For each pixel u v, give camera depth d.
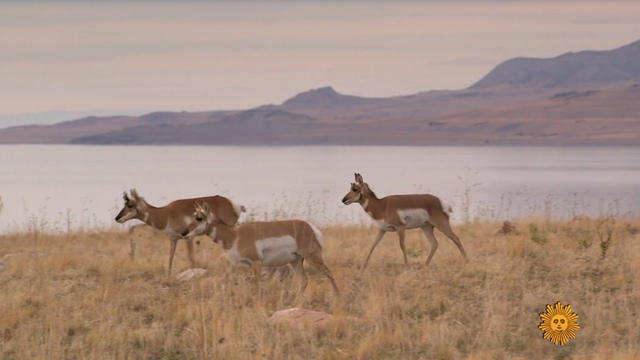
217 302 49.81
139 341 43.62
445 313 47.72
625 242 71.69
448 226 65.12
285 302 52.34
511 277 56.66
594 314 46.28
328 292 54.62
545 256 65.19
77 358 41.38
